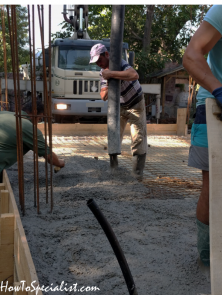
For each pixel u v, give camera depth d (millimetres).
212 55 2012
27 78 13266
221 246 1539
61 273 2195
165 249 2539
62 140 8203
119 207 3426
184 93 22031
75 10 11109
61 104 10445
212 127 1545
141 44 21219
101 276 2160
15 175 4625
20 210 3271
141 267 2273
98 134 9344
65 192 3828
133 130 4590
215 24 1729
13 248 2453
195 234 2830
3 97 10992
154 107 12789
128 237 2732
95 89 10703
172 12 20891
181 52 22141
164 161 6191
